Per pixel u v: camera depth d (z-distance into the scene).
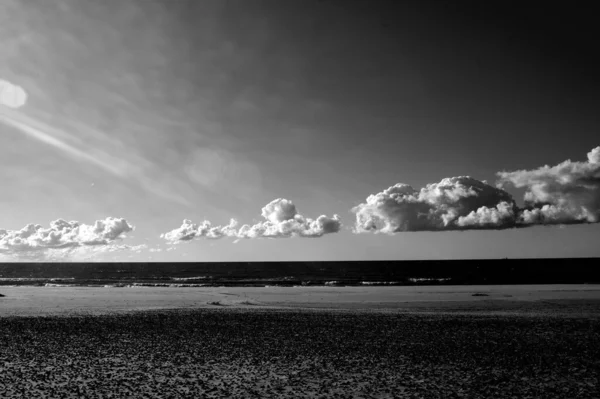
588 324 23.92
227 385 12.73
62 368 14.63
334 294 45.34
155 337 20.41
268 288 55.97
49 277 101.75
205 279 85.12
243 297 42.47
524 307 32.19
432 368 14.70
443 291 47.50
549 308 31.45
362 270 128.12
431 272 111.06
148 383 12.90
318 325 23.88
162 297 42.81
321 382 13.05
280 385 12.73
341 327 23.20
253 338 20.14
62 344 18.77
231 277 94.44
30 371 14.20
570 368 14.63
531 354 16.78
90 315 28.19
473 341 19.38
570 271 102.94
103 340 19.70
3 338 20.17
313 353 16.98
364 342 19.17
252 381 13.15
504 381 13.17
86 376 13.64
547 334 21.03
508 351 17.33
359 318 26.61
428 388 12.46
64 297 42.50
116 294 46.44
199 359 15.98
